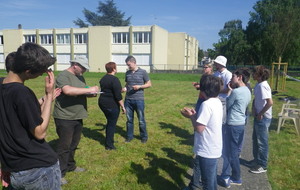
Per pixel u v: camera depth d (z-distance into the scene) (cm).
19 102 176
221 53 6250
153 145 540
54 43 4097
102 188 360
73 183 372
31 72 186
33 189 190
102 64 3878
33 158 187
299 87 1889
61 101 354
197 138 282
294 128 684
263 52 4181
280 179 395
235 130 347
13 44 4331
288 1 4188
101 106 483
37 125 182
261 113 385
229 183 366
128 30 3700
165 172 412
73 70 363
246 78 349
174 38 4375
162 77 2695
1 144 184
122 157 471
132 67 523
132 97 536
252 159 469
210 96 273
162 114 856
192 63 5550
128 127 559
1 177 209
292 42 3591
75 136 392
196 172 334
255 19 4691
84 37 3956
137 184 371
